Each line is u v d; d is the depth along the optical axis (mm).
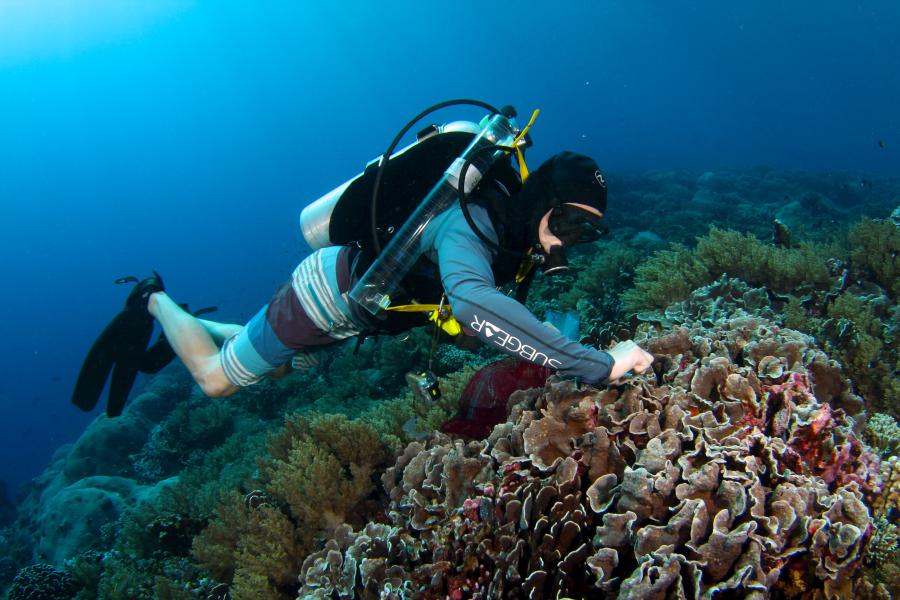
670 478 2115
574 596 2104
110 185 140375
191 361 3412
